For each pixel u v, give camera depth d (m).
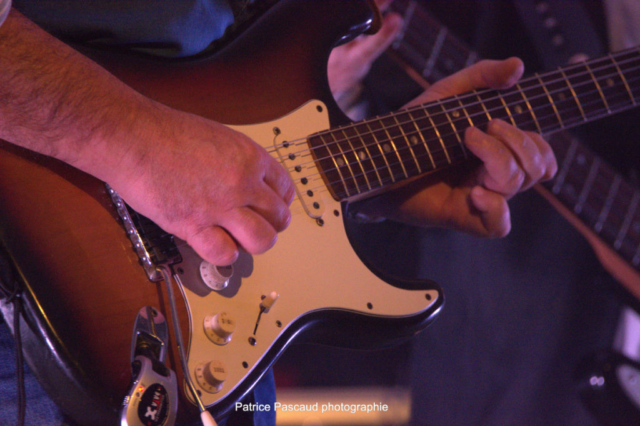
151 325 1.11
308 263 1.20
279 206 1.12
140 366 1.09
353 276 1.22
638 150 1.91
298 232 1.21
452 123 1.31
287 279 1.19
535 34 2.01
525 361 2.02
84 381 1.09
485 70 1.35
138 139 1.08
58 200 1.12
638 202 1.74
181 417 1.11
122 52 1.19
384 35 1.51
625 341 2.12
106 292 1.11
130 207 1.13
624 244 1.73
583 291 2.05
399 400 1.93
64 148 1.08
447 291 1.96
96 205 1.13
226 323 1.13
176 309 1.13
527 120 1.35
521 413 2.01
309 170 1.23
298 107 1.25
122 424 1.08
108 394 1.09
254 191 1.11
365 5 1.32
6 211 1.10
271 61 1.25
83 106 1.07
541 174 1.32
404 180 1.28
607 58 1.41
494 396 1.99
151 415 1.08
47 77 1.06
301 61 1.26
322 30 1.29
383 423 1.91
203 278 1.15
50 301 1.09
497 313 2.00
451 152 1.30
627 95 1.40
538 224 2.02
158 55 1.21
